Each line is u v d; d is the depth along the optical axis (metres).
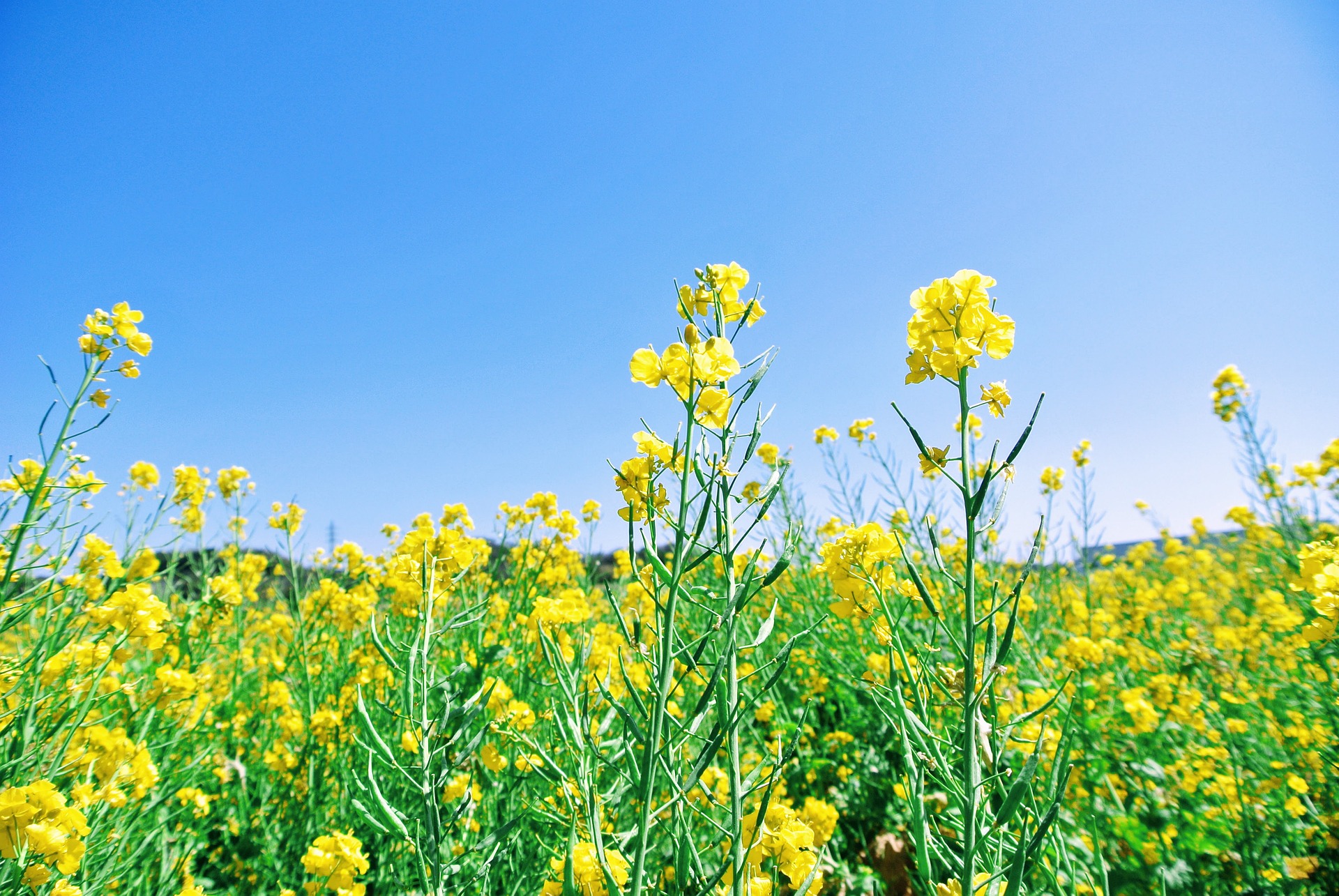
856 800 3.43
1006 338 1.42
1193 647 3.82
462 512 4.63
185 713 3.33
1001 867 1.42
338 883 2.19
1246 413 6.05
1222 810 2.83
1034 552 1.29
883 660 3.35
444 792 2.57
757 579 1.50
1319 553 2.28
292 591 5.00
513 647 3.76
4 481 3.00
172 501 4.32
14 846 1.60
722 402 1.53
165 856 2.67
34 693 2.43
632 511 1.61
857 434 6.44
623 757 1.88
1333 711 3.22
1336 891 2.42
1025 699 3.13
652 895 1.68
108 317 2.94
